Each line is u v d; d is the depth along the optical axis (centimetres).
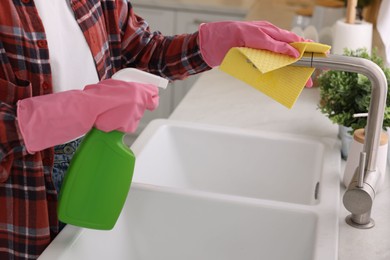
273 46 107
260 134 157
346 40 193
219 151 159
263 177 156
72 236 110
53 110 95
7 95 106
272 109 181
